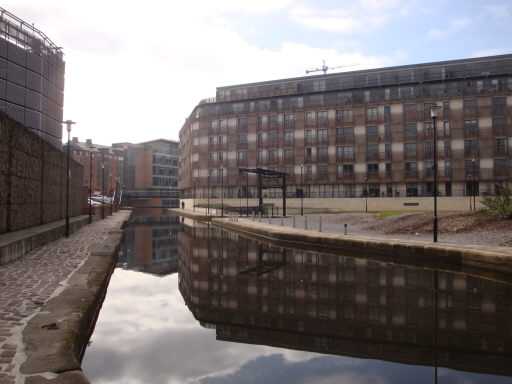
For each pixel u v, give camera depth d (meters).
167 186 123.75
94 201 71.38
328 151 56.69
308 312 8.50
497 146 49.84
